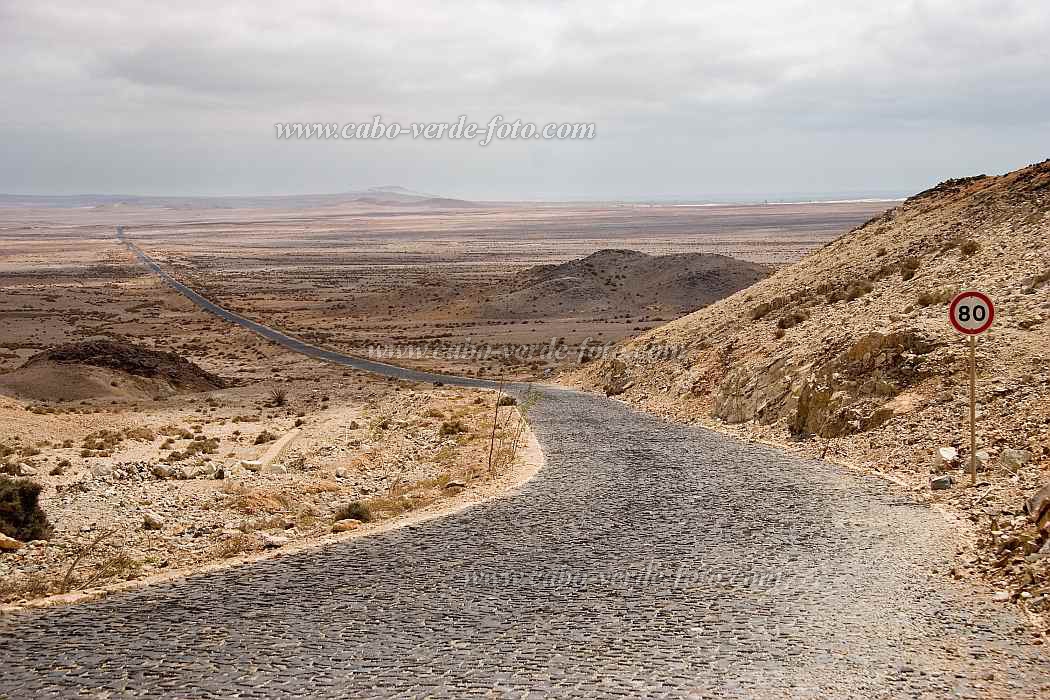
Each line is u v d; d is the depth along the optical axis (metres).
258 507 21.00
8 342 106.25
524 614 11.84
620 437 28.16
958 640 10.44
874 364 25.28
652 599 12.30
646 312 123.94
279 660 10.35
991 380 21.75
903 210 52.78
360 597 12.73
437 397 50.62
